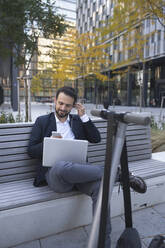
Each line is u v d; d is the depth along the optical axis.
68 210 1.78
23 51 6.20
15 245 1.62
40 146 1.79
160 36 18.67
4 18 4.70
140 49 11.37
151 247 1.33
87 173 1.57
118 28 9.45
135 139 2.72
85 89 32.31
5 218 1.54
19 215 1.58
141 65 15.73
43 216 1.68
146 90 24.25
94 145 2.44
